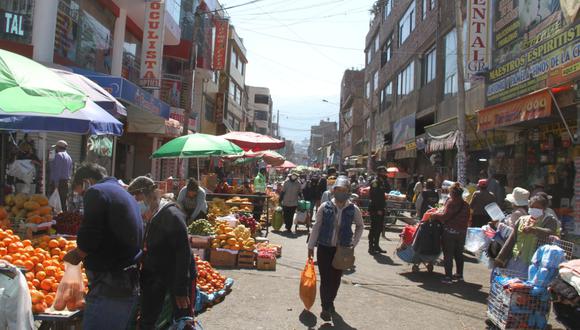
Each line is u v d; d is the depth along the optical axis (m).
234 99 49.78
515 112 11.26
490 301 6.20
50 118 5.31
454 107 20.12
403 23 30.72
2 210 6.11
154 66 18.75
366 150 45.84
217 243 9.41
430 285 8.73
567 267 5.20
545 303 5.57
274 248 10.17
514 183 14.24
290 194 15.73
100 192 3.70
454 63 20.41
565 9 10.38
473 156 18.56
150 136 21.41
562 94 10.58
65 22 14.60
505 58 13.72
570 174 11.57
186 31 27.98
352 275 9.29
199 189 10.02
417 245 9.41
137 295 3.99
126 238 3.75
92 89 7.54
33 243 5.67
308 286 6.55
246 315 6.36
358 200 19.11
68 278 4.21
